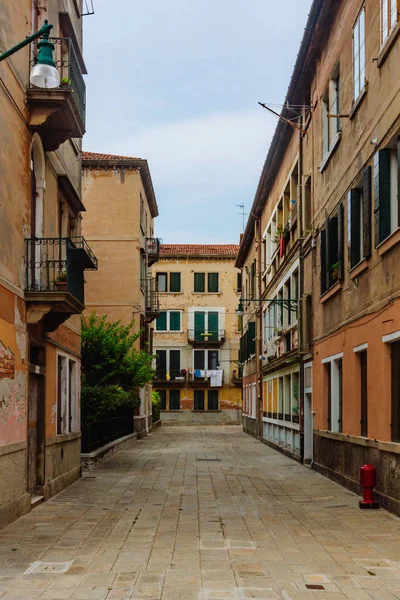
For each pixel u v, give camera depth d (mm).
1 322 9797
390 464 11117
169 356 56094
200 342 55594
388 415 11383
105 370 25547
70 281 12242
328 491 13844
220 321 56281
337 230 15586
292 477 16594
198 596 6281
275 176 27500
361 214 13578
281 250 24203
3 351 9852
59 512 11141
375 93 12281
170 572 7180
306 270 19750
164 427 48969
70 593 6398
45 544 8633
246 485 14984
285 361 23438
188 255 56750
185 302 56531
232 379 55344
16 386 10523
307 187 19484
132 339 25875
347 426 14328
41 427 12516
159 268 56969
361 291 13266
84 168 33625
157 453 24641
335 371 15961
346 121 14625
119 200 33469
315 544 8602
